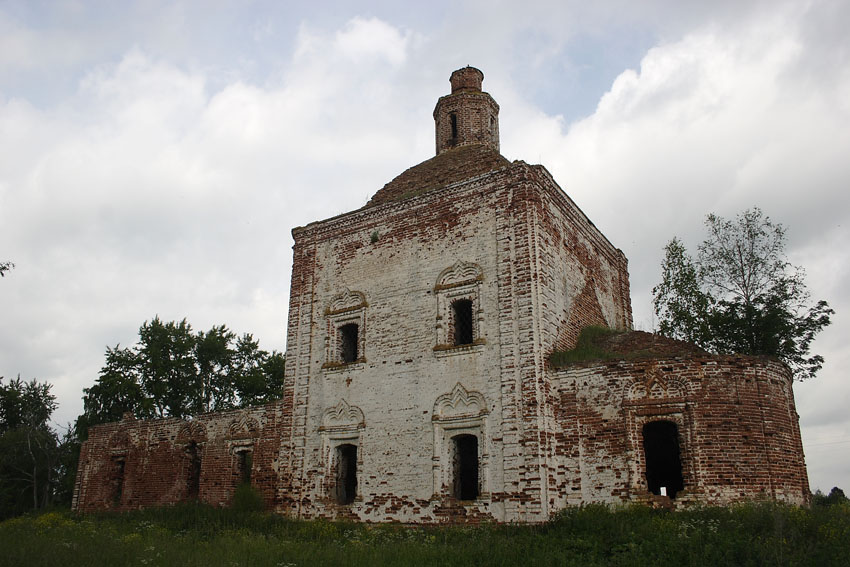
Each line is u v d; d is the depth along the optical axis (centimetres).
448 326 2083
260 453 2395
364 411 2145
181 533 1959
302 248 2553
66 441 4838
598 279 2475
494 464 1841
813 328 2667
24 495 4719
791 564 1173
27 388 5338
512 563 1323
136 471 2811
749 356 1781
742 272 2809
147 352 4481
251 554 1403
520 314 1939
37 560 1227
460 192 2198
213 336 4778
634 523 1534
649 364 1808
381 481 2028
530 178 2070
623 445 1766
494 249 2061
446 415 1972
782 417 1766
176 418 2750
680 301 2892
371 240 2370
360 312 2288
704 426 1709
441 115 2842
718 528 1416
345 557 1354
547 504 1752
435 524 1878
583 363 1889
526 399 1844
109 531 1975
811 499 1878
